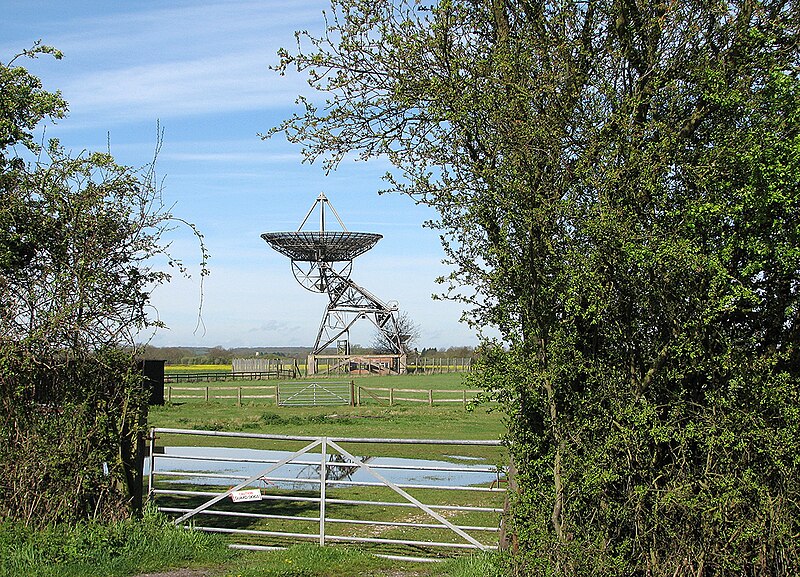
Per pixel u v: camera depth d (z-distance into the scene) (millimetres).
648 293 6332
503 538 7957
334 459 21859
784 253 6023
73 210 9672
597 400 6703
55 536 9156
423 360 102438
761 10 6430
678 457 6570
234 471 19703
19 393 9688
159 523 10008
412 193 6887
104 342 9984
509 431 7203
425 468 9539
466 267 6938
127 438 10086
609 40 6703
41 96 10906
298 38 7941
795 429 6293
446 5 6914
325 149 8320
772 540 6402
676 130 6504
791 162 5934
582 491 6699
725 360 6273
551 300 6777
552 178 6508
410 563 9539
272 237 66688
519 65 6484
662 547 6652
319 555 9570
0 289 9672
